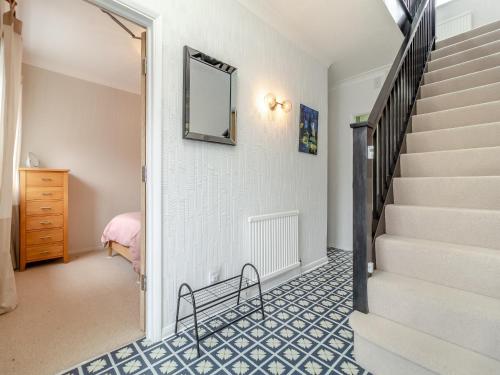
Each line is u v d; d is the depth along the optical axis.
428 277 1.50
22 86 3.28
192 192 1.89
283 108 2.63
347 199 4.10
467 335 1.20
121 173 4.33
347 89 4.11
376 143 1.75
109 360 1.49
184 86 1.79
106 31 2.70
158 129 1.67
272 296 2.38
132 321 1.92
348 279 2.84
